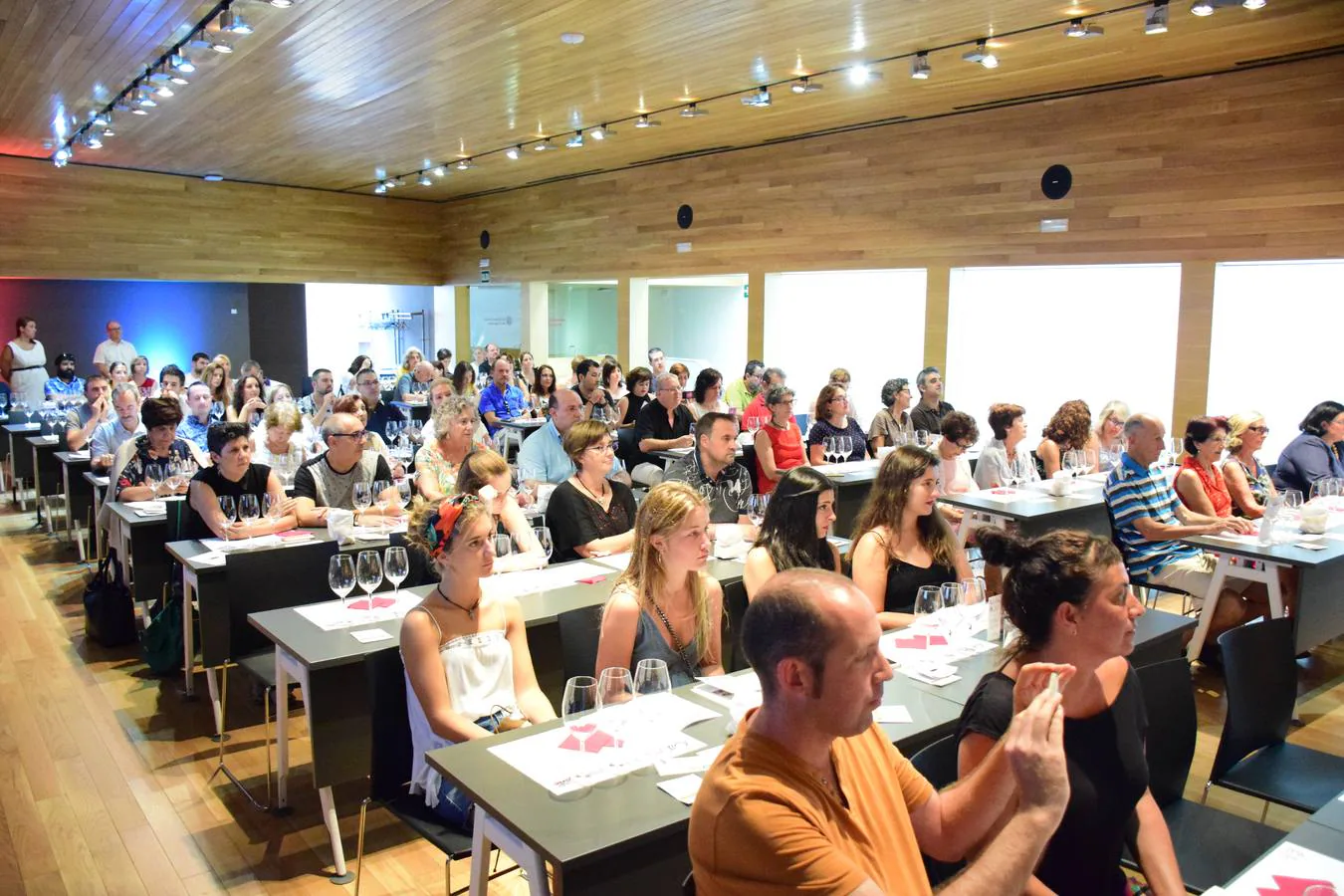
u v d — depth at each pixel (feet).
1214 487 17.94
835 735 4.74
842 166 30.32
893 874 5.05
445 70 22.02
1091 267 25.61
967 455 25.52
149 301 44.19
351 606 12.16
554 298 44.19
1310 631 15.48
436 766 7.37
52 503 28.53
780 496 11.32
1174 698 8.80
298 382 48.91
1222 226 22.54
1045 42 19.76
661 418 25.82
